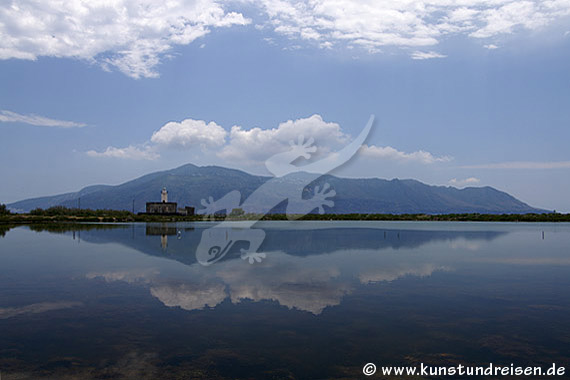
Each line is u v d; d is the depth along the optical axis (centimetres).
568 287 1561
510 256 2603
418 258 2478
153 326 1055
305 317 1134
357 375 760
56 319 1120
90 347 902
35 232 5300
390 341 941
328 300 1336
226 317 1135
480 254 2720
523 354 862
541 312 1192
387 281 1694
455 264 2209
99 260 2398
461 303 1298
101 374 764
